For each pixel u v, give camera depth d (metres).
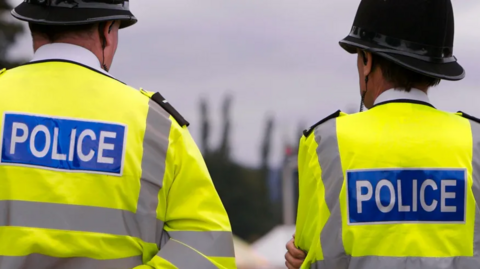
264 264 68.25
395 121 8.72
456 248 8.38
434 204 8.44
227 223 8.19
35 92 7.84
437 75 8.72
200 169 8.11
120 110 7.89
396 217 8.42
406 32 8.90
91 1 8.04
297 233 9.21
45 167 7.61
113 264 7.67
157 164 7.89
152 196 7.86
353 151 8.62
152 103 8.14
